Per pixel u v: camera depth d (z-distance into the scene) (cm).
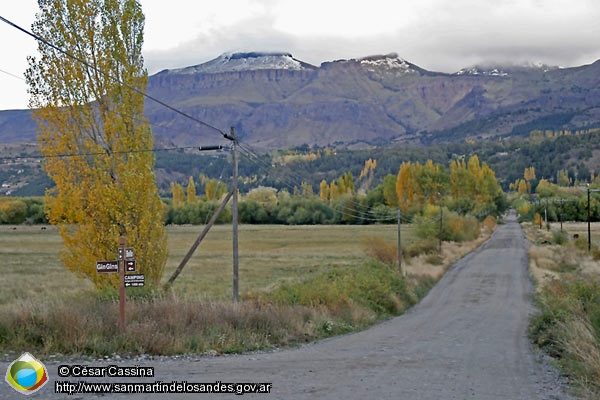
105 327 1473
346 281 2969
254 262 5534
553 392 1074
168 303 1756
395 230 9369
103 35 2384
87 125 2334
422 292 4062
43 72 2322
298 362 1360
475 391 1062
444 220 8306
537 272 5206
